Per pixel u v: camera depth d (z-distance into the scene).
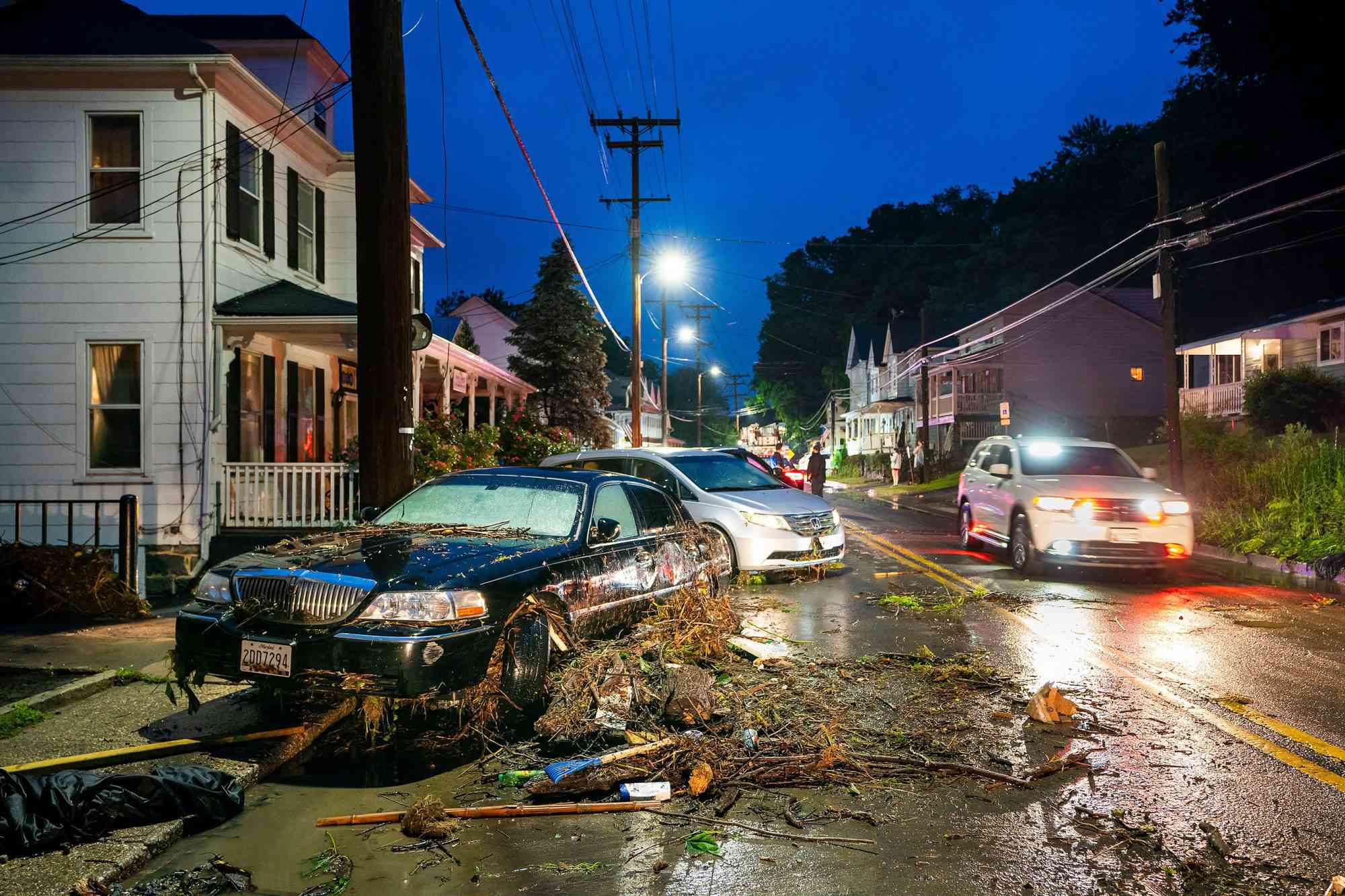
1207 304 47.84
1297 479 16.39
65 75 13.11
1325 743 5.44
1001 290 62.56
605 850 4.05
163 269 13.30
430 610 5.12
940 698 6.43
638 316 31.91
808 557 11.95
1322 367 29.19
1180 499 11.98
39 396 13.23
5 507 13.16
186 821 4.20
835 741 5.37
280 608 5.25
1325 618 9.45
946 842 4.12
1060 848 4.06
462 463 13.97
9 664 7.34
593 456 13.47
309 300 14.09
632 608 7.00
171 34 13.65
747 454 14.02
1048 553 11.99
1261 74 42.75
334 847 4.08
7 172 13.27
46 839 3.82
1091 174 60.66
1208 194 45.62
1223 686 6.74
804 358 95.44
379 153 8.30
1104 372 45.94
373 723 5.34
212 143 13.37
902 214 90.88
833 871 3.84
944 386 51.62
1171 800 4.60
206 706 6.06
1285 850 4.04
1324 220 42.12
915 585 11.80
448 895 3.64
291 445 16.23
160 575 12.91
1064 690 6.63
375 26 8.28
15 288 13.26
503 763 5.12
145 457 13.20
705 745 5.18
